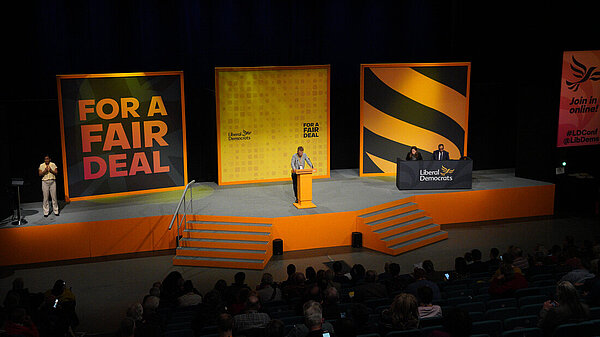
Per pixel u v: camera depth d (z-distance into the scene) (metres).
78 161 14.73
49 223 13.32
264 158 16.56
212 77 17.03
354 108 18.14
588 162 17.34
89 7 15.79
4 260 13.12
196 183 16.86
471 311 7.61
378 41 18.23
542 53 16.56
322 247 14.08
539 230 15.19
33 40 15.35
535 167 17.02
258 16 17.17
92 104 14.57
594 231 15.05
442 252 13.73
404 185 15.81
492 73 18.44
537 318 6.81
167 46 16.55
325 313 7.51
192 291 9.88
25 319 7.32
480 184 16.53
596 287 7.29
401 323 6.20
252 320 7.16
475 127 18.52
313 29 17.70
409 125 17.05
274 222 13.62
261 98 16.20
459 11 18.50
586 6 16.56
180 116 15.52
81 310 11.00
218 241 13.36
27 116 14.74
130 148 15.12
